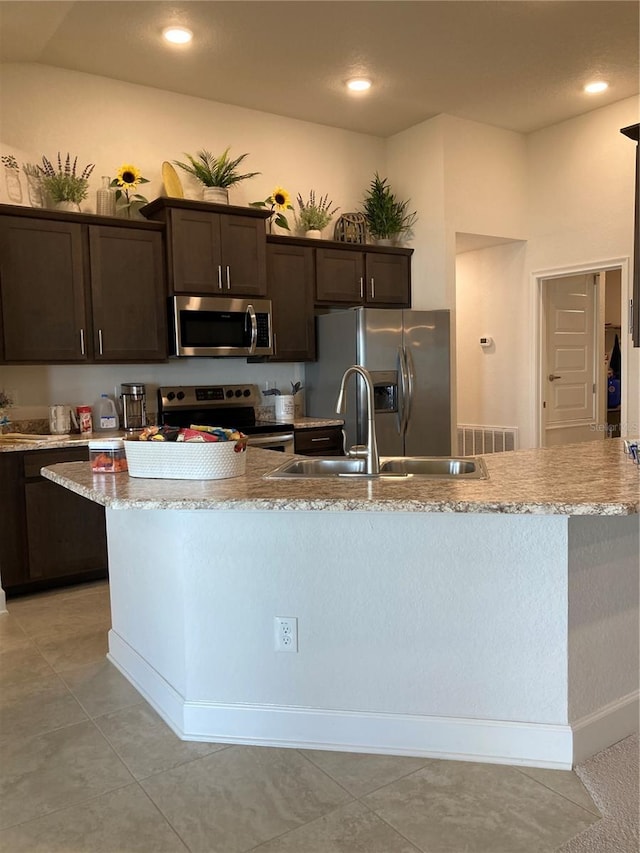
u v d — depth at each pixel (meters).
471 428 6.20
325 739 2.21
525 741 2.09
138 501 1.91
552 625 2.05
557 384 5.85
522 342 5.73
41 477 3.78
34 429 4.23
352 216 5.32
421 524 2.10
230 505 1.89
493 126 5.41
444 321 5.04
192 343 4.36
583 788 1.96
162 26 3.71
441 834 1.78
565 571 2.02
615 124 4.98
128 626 2.75
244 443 2.34
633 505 1.74
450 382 5.12
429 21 3.71
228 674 2.26
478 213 5.35
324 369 5.07
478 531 2.07
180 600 2.27
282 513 2.17
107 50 3.99
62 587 3.96
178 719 2.32
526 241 5.65
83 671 2.83
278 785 2.01
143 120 4.54
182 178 4.73
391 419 4.84
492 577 2.08
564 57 4.19
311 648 2.20
